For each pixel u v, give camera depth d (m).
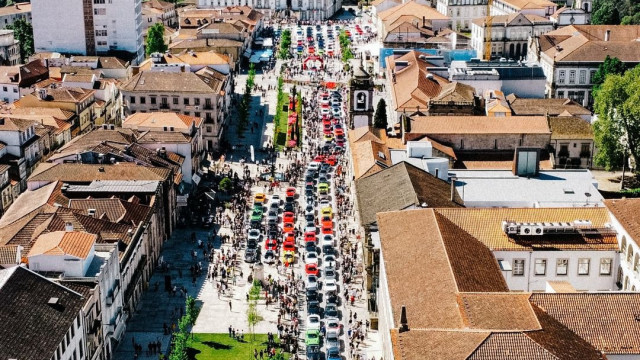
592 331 109.06
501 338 98.94
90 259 149.50
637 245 132.25
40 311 126.88
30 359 117.62
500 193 173.50
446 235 132.50
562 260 141.25
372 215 164.00
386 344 131.25
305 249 199.25
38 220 165.00
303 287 179.88
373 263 161.00
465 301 111.38
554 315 110.44
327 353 151.62
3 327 119.75
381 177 179.62
